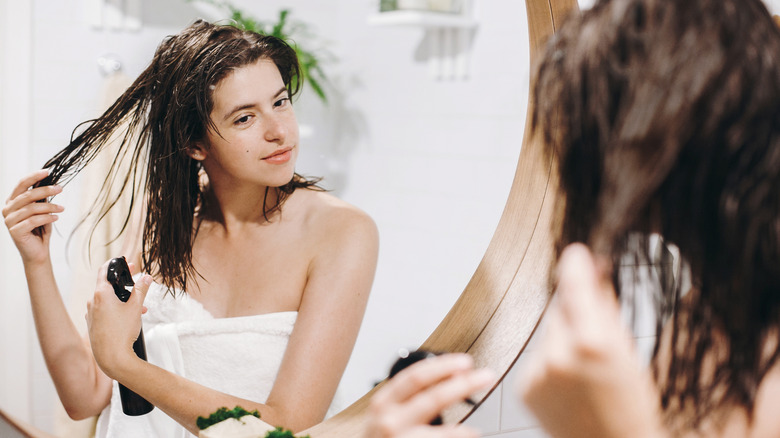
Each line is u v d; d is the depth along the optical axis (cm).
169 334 76
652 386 49
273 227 81
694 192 36
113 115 81
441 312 100
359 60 150
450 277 104
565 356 31
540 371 32
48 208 77
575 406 31
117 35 95
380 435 36
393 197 125
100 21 92
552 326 34
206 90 76
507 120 104
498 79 108
